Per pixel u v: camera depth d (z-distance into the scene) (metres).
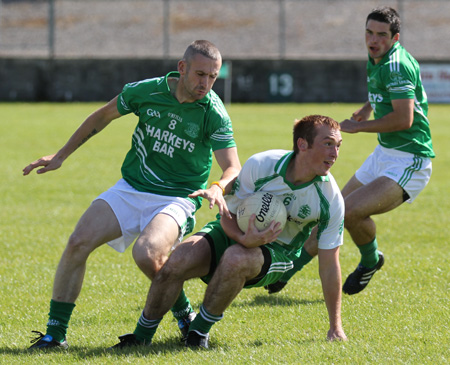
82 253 17.22
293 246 17.64
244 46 137.50
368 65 22.73
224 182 16.95
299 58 120.94
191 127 17.80
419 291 22.48
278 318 19.95
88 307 21.19
